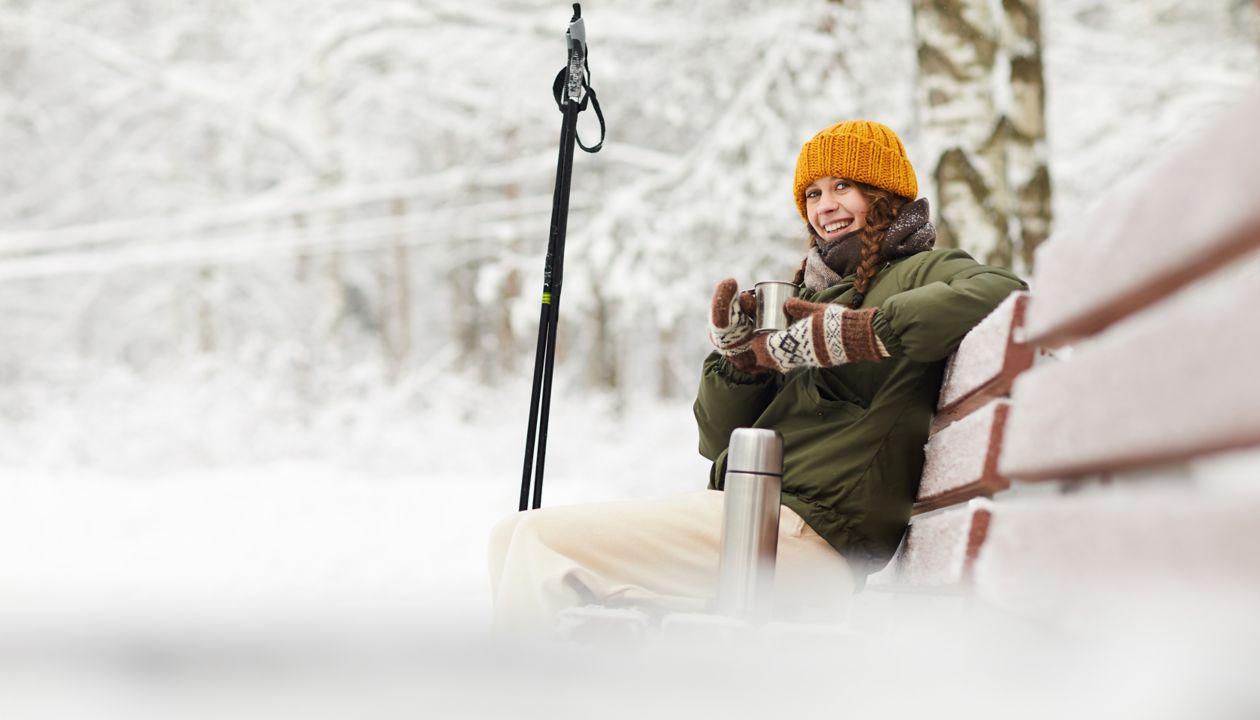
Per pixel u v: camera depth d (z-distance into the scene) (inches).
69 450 569.9
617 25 596.7
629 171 768.9
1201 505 30.9
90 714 38.7
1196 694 26.5
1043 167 297.1
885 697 39.0
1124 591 35.8
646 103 613.6
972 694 36.7
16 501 438.6
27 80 932.0
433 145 884.0
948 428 83.4
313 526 378.9
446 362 919.0
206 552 329.4
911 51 474.3
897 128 470.3
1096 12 645.9
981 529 62.8
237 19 864.3
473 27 677.3
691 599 87.5
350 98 781.9
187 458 575.5
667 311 530.3
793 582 93.9
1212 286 37.7
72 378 693.9
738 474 78.7
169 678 42.9
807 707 38.7
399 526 379.6
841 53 434.6
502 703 39.2
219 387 658.2
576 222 789.9
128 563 311.1
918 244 105.9
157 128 884.6
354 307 1128.2
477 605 100.5
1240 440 30.4
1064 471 46.8
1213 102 561.9
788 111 461.1
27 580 255.8
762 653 50.3
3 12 799.1
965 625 61.5
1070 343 55.2
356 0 693.9
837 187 109.4
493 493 453.7
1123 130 580.1
